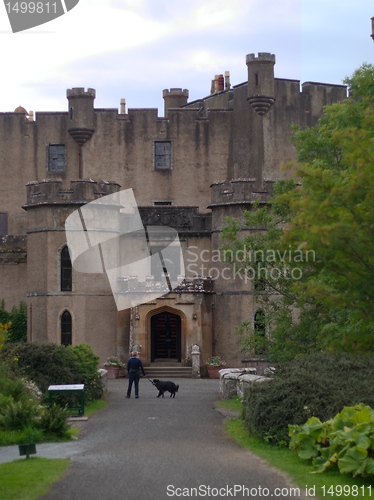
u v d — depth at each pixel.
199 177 52.25
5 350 27.31
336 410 18.38
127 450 17.91
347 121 24.61
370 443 15.20
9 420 20.11
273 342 29.48
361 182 14.45
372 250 14.40
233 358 44.41
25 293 49.59
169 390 30.94
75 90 52.03
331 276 16.12
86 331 44.50
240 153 51.72
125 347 44.75
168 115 52.47
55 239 44.72
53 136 52.66
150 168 52.31
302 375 19.81
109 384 38.84
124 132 52.41
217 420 23.41
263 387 20.00
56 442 19.52
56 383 26.69
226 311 44.72
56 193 44.75
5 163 52.78
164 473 15.30
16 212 52.56
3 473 15.35
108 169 52.28
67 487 14.30
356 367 21.77
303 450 16.59
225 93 54.44
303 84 51.72
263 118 50.66
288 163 16.33
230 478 14.90
